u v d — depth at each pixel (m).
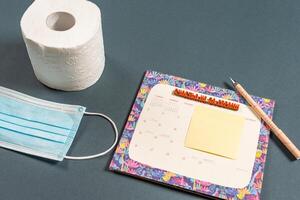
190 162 0.68
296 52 0.85
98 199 0.65
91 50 0.70
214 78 0.80
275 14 0.91
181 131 0.71
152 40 0.85
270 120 0.73
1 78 0.77
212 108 0.74
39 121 0.72
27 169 0.67
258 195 0.66
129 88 0.77
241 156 0.69
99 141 0.71
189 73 0.80
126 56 0.82
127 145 0.70
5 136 0.70
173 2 0.92
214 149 0.69
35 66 0.73
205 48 0.84
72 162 0.68
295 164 0.70
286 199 0.66
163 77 0.78
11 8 0.88
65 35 0.68
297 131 0.74
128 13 0.89
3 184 0.65
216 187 0.66
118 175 0.67
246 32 0.88
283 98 0.78
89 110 0.74
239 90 0.76
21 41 0.83
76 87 0.76
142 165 0.67
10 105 0.73
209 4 0.92
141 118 0.72
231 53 0.84
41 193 0.65
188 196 0.66
